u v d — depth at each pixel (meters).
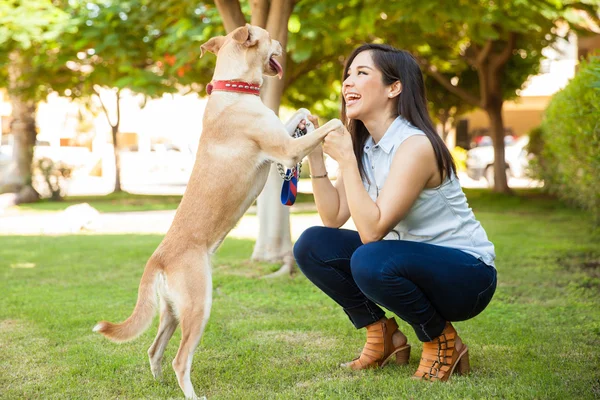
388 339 3.02
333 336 3.59
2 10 8.52
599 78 4.02
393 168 2.64
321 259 2.94
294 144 2.87
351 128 3.01
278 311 4.29
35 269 6.02
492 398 2.49
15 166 14.65
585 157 5.98
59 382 2.87
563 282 5.05
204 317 2.72
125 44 8.26
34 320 4.04
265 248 6.09
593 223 7.82
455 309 2.69
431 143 2.63
